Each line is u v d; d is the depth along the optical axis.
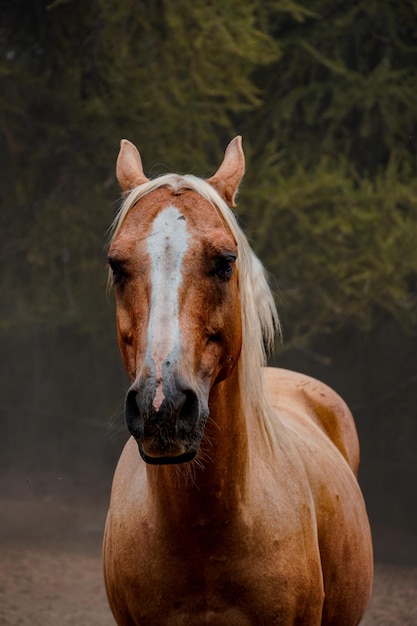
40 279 17.83
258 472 3.81
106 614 9.35
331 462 4.74
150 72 15.16
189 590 3.63
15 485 20.80
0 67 15.45
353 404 19.89
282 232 16.41
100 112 15.70
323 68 18.28
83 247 16.75
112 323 19.00
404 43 17.89
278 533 3.72
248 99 15.96
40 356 22.91
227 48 14.19
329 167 17.20
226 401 3.54
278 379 5.77
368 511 19.47
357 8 17.11
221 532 3.56
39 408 22.97
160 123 15.77
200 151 15.84
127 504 3.90
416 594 11.27
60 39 16.05
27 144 17.03
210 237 3.29
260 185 16.23
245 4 15.16
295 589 3.73
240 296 3.61
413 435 20.03
